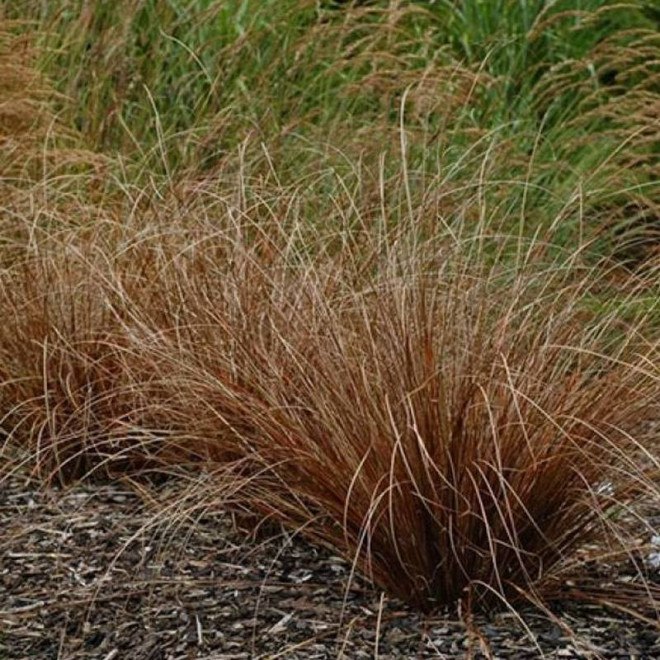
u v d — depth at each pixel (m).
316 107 10.79
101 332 7.33
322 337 6.30
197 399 6.57
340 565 6.26
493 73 11.82
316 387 6.09
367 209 8.07
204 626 5.82
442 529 5.71
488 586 5.59
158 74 11.12
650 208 10.34
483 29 12.21
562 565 6.00
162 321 7.35
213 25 11.66
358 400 5.91
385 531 5.88
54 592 6.14
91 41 11.41
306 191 8.44
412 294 6.12
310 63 11.10
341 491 5.97
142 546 6.44
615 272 9.59
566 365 6.15
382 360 5.96
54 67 11.16
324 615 5.85
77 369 7.42
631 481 5.99
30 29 11.33
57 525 6.71
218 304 7.05
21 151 9.60
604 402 5.98
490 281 6.68
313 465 6.04
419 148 9.87
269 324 6.78
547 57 12.09
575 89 11.88
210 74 11.10
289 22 11.68
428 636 5.64
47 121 10.19
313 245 7.77
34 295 7.70
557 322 6.41
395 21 10.91
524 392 5.88
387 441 5.80
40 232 8.40
